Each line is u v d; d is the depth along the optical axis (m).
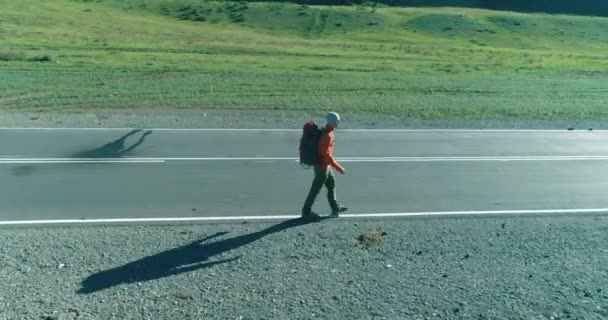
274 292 7.62
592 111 23.97
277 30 69.75
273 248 9.08
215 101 23.05
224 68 33.38
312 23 73.94
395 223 10.43
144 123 18.47
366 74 33.31
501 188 12.94
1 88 24.39
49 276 7.87
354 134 18.05
